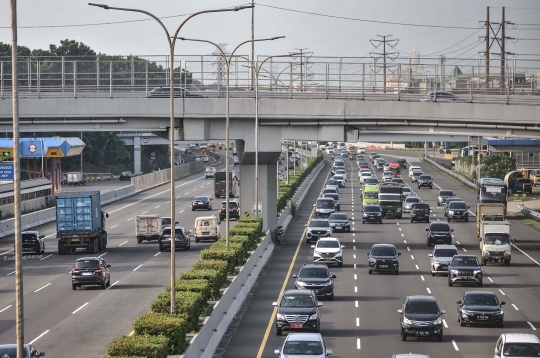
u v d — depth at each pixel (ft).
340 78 334.03
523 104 315.17
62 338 182.60
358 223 463.83
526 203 566.77
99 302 228.22
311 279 238.27
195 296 181.57
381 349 177.47
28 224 440.04
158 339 145.48
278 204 445.37
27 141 569.64
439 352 174.81
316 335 160.35
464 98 327.06
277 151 342.64
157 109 327.26
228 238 270.46
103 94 331.16
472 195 628.69
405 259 327.47
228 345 183.21
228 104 294.46
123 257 327.88
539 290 257.75
